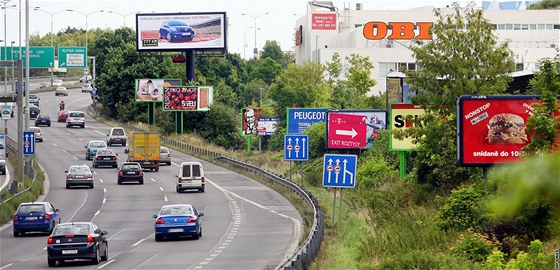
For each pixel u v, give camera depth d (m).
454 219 61.25
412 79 85.62
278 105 196.25
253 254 64.88
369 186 107.31
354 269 50.59
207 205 108.06
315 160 140.50
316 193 110.25
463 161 64.62
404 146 100.94
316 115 155.75
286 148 103.19
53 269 59.00
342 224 76.50
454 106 83.50
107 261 63.25
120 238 79.44
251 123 181.38
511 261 42.03
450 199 63.19
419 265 46.06
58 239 60.25
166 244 73.88
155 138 154.88
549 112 47.28
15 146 175.00
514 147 64.19
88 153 172.38
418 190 83.19
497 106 64.50
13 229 84.75
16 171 144.25
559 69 68.75
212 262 60.53
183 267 58.06
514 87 95.50
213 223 90.44
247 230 83.31
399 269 46.22
